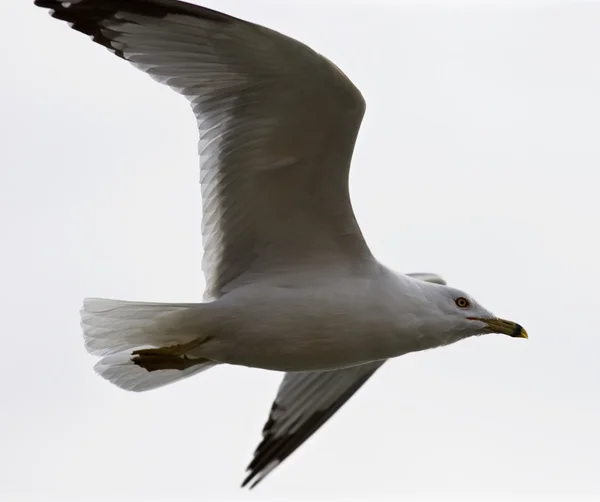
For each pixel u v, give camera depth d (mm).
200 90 11531
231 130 11703
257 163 11852
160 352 12141
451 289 12781
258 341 12195
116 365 12859
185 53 11250
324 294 12172
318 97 11156
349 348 12312
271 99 11352
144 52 11250
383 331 12305
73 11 10891
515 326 12672
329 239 12258
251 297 12195
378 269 12398
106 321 12258
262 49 10906
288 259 12359
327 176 11789
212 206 12219
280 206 12109
